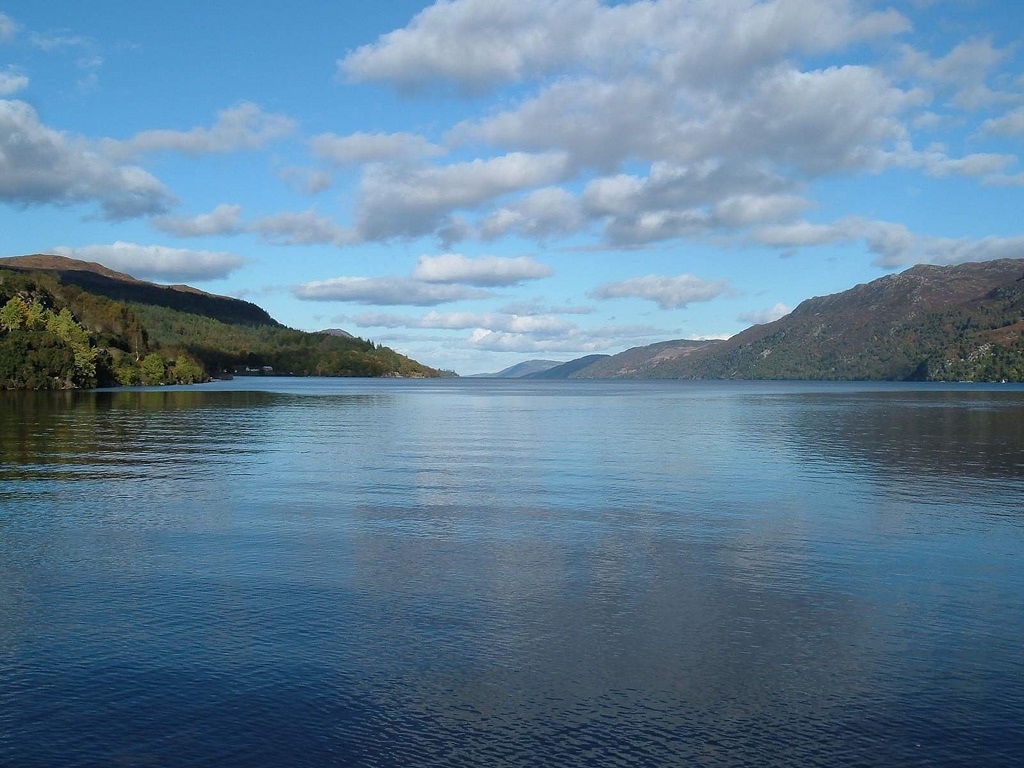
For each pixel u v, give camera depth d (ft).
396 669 39.52
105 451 135.64
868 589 52.90
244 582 53.83
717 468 117.29
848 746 32.58
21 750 31.94
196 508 81.30
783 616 47.44
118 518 75.72
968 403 388.57
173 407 291.38
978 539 67.82
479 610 48.24
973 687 37.93
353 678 38.50
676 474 110.22
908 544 65.92
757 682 38.34
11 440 154.30
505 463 123.13
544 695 36.86
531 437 175.22
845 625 45.98
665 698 36.60
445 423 225.15
